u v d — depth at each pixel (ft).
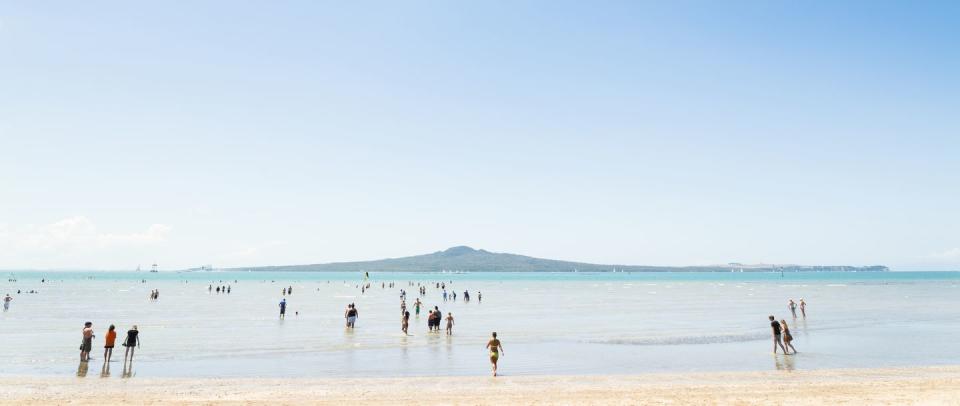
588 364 74.33
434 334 106.93
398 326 122.01
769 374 65.10
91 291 310.65
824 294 285.23
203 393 53.93
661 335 104.99
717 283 539.29
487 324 126.31
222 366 72.08
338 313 158.71
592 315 151.64
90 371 67.72
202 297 252.42
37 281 540.52
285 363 74.43
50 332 106.52
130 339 70.59
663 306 191.42
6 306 158.20
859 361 76.28
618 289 380.58
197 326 119.65
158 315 148.15
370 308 181.78
